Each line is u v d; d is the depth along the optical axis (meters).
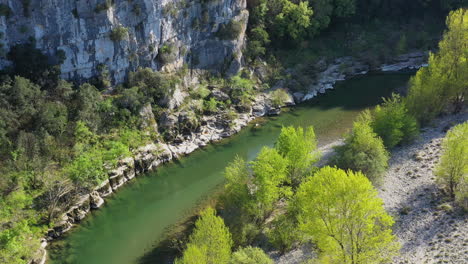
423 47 121.19
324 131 87.94
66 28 74.25
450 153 59.06
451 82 80.06
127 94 77.75
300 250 54.19
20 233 56.03
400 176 67.31
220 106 90.06
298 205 53.81
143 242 60.59
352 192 43.19
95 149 71.56
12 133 66.94
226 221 54.91
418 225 56.22
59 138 69.38
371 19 127.06
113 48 79.12
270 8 111.50
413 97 80.31
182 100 86.31
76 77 77.94
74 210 63.59
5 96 67.31
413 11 127.12
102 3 74.88
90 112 73.88
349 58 117.50
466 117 82.06
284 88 101.50
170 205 68.19
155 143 78.75
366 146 65.50
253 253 48.62
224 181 73.50
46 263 56.72
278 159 57.34
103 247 59.69
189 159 79.25
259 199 56.66
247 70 100.88
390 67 116.31
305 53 113.56
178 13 86.56
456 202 59.47
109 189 69.25
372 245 44.38
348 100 100.75
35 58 72.25
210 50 94.56
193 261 44.50
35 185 63.84
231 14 96.25
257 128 89.38
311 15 114.25
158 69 86.62
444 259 50.19
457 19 80.12
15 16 70.81
